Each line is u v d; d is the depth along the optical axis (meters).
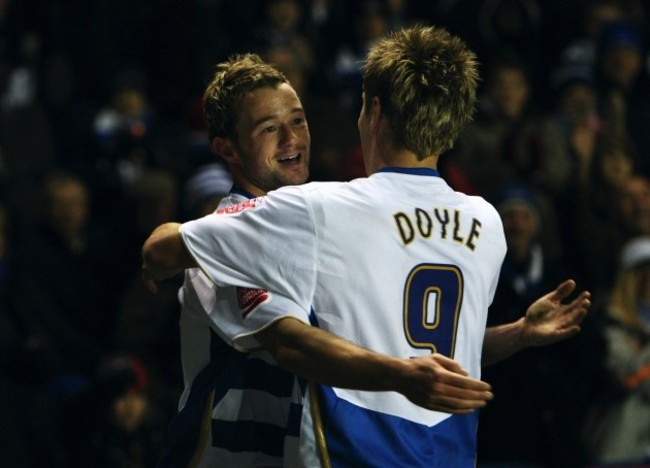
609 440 23.77
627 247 25.19
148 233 26.97
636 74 33.88
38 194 31.61
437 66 11.20
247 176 12.33
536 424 21.81
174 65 35.34
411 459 11.07
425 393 10.00
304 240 10.92
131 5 36.44
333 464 10.99
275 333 10.88
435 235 11.28
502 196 23.84
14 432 24.34
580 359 22.86
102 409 22.97
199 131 28.95
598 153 28.23
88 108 34.09
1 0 34.06
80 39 36.00
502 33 36.47
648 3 39.22
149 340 24.42
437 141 11.33
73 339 25.88
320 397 11.09
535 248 23.47
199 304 11.62
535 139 29.28
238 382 11.84
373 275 10.98
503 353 12.35
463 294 11.40
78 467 22.97
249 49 34.66
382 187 11.23
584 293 12.21
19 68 33.75
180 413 12.12
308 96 30.97
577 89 31.38
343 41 37.88
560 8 36.78
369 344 10.95
